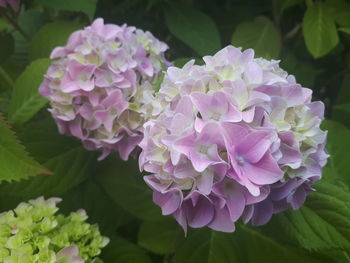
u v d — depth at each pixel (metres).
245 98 0.28
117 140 0.39
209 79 0.29
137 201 0.40
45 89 0.41
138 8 0.54
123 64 0.39
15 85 0.42
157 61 0.42
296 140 0.29
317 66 0.56
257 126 0.28
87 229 0.36
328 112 0.58
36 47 0.49
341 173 0.40
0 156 0.31
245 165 0.27
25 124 0.47
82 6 0.44
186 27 0.50
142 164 0.30
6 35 0.50
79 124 0.40
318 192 0.33
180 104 0.28
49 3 0.44
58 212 0.43
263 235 0.37
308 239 0.33
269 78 0.29
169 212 0.29
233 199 0.28
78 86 0.38
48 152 0.42
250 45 0.50
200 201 0.29
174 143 0.27
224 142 0.27
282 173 0.27
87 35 0.40
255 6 0.58
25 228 0.34
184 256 0.36
